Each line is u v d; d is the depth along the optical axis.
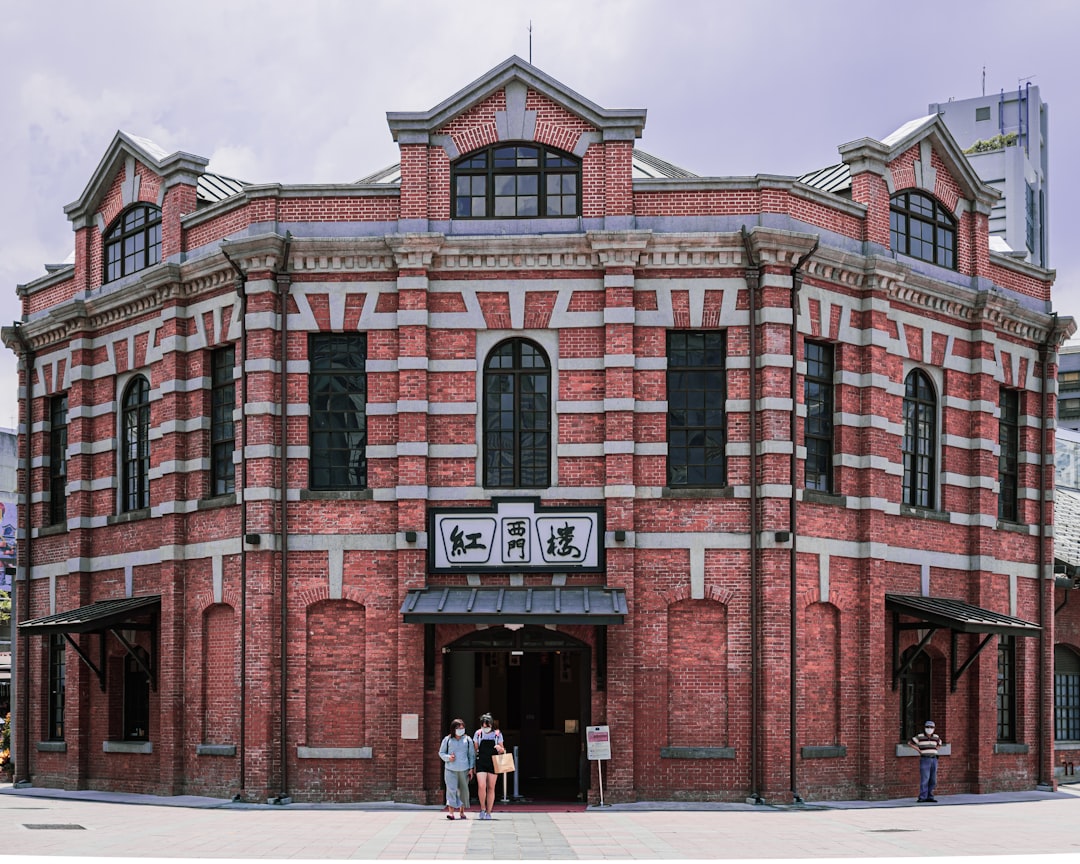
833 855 18.09
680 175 31.66
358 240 26.11
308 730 25.45
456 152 26.59
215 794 26.33
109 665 29.44
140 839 19.73
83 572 30.33
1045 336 32.28
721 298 26.05
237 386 26.61
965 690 29.20
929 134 29.48
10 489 60.00
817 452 26.97
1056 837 20.50
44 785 31.00
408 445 25.58
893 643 27.70
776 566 25.20
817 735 25.98
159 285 28.38
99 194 31.14
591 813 23.59
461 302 26.11
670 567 25.44
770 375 25.67
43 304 33.22
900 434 28.09
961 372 29.89
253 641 25.62
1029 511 31.75
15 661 32.72
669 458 25.95
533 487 25.73
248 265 26.42
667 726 25.11
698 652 25.31
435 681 25.16
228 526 26.59
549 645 25.23
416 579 25.30
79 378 30.92
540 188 26.56
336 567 25.67
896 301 28.47
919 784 27.66
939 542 28.92
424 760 24.95
